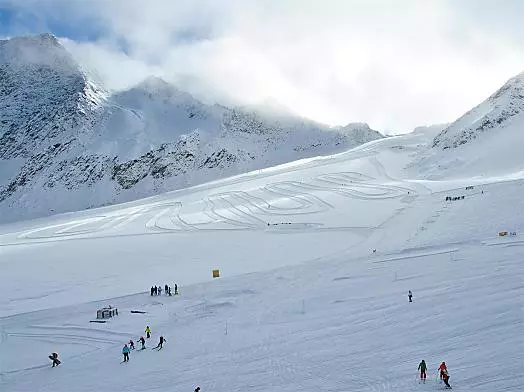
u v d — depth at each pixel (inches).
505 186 4220.0
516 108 6909.5
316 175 7121.1
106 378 1566.2
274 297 2336.4
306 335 1721.2
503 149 6141.7
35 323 2345.0
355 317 1828.2
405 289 2084.2
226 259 3531.0
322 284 2443.4
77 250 4367.6
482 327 1502.2
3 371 1779.0
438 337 1496.1
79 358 1823.3
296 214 4995.1
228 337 1836.9
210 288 2664.9
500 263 2172.7
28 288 3181.6
